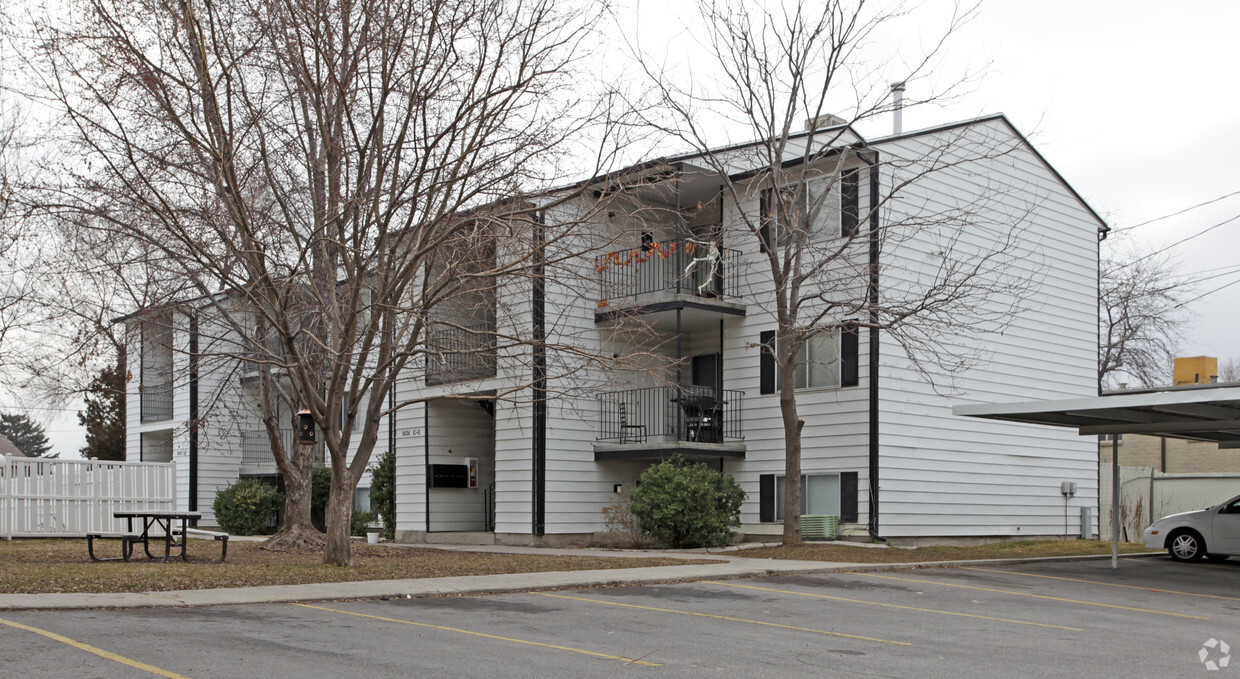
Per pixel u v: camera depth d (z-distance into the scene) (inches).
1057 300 1019.3
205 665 311.1
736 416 949.8
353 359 919.0
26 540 839.7
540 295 908.6
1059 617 482.9
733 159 852.6
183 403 1395.2
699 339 1001.5
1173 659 370.0
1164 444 1301.7
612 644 376.2
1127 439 1393.9
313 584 535.2
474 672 316.5
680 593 540.1
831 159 896.9
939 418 898.1
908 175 881.5
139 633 362.3
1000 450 952.9
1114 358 1728.6
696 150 844.0
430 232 617.0
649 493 852.6
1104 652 382.9
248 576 553.3
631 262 893.8
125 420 1598.2
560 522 925.8
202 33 571.2
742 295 952.9
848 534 858.1
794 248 858.1
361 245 616.4
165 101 600.1
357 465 658.2
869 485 846.5
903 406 869.2
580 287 796.6
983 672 337.7
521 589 539.2
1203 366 1189.7
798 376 910.4
